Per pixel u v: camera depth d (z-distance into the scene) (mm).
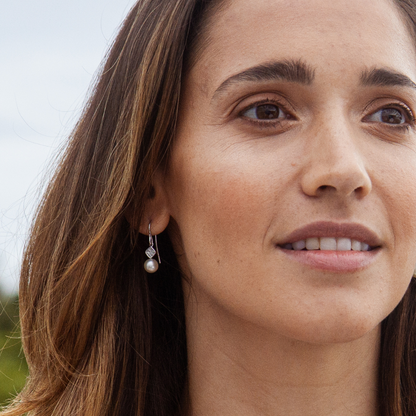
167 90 2031
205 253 1918
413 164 1882
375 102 1883
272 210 1803
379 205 1798
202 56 1994
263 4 1923
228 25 1959
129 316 2318
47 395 2287
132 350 2318
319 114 1826
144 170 2088
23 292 2424
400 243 1836
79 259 2195
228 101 1915
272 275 1800
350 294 1753
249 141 1876
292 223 1773
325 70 1817
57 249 2289
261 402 1986
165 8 2125
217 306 2057
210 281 1916
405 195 1832
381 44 1872
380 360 2141
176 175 2029
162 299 2354
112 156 2188
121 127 2158
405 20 2014
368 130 1873
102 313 2285
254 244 1820
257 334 1964
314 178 1740
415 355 2234
